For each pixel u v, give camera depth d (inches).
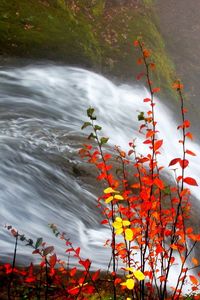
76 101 441.1
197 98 725.3
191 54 805.2
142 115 109.2
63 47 521.3
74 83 478.3
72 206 243.3
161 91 634.2
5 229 194.2
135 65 613.0
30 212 222.7
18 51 480.4
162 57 711.7
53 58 507.8
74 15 609.9
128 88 578.6
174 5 893.8
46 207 233.3
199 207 297.9
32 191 242.2
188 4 902.4
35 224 213.3
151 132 107.9
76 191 256.2
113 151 319.9
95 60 558.3
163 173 328.5
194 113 674.8
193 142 590.2
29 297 122.2
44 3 569.0
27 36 496.1
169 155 480.7
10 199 226.4
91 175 273.1
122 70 598.5
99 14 678.5
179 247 104.7
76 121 394.9
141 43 115.8
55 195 246.1
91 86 491.2
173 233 104.7
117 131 428.5
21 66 471.8
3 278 135.1
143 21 735.1
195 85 749.3
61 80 474.0
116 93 526.6
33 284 127.3
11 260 159.2
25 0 548.7
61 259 171.9
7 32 486.0
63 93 446.3
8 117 348.5
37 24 524.1
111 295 137.9
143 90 592.7
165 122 572.1
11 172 251.1
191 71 772.0
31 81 444.5
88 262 96.2
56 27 540.4
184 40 827.4
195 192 347.6
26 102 397.1
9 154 268.2
